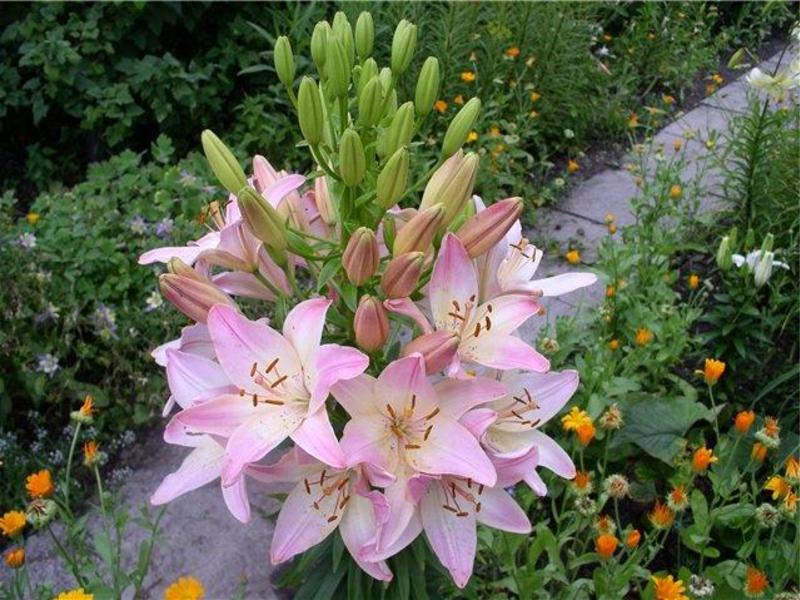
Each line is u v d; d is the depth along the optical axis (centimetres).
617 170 226
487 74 214
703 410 127
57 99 197
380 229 76
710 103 267
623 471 130
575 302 170
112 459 138
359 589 78
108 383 141
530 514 122
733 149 192
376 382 63
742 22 323
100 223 151
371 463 61
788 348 155
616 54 276
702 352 152
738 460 125
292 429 61
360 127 69
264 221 65
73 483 129
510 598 107
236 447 60
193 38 213
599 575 98
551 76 224
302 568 80
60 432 140
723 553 120
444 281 66
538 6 227
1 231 150
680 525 114
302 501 67
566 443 124
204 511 127
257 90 212
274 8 211
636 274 164
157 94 197
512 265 77
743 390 149
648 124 241
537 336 142
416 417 64
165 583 117
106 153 210
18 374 135
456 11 205
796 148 172
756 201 175
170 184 167
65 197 165
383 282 65
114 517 102
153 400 142
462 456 62
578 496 99
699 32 291
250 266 72
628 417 127
